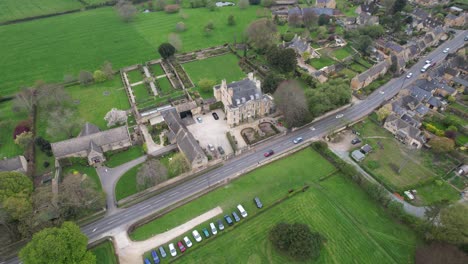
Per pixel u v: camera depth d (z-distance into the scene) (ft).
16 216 293.84
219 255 293.43
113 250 297.94
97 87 537.65
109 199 350.23
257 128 445.37
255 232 311.47
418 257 285.43
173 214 330.95
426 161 389.19
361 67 579.07
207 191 353.51
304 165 383.86
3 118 461.78
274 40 639.35
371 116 460.14
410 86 494.18
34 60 616.39
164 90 529.86
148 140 426.92
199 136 434.30
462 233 283.38
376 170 377.91
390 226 314.76
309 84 530.68
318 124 451.94
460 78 504.84
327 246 298.56
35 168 383.86
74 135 433.89
